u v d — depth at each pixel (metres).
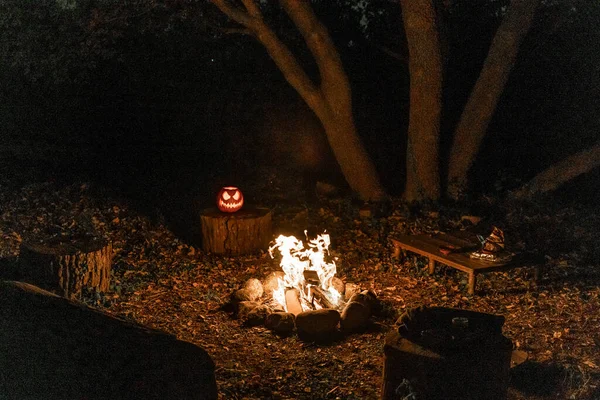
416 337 5.01
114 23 10.29
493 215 11.05
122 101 13.61
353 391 5.88
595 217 11.23
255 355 6.61
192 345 4.28
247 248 9.53
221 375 6.10
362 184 11.76
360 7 13.02
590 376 5.96
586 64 13.15
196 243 10.33
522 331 7.12
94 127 13.77
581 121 13.41
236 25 12.15
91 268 7.57
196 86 13.50
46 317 4.32
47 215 10.61
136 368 4.00
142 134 13.68
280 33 12.58
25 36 9.46
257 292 7.76
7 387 3.83
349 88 11.17
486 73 11.22
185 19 11.20
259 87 13.41
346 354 6.64
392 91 13.38
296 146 13.35
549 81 13.28
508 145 13.41
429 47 10.66
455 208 11.14
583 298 8.04
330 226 10.62
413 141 11.35
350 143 11.51
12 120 13.89
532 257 8.28
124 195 11.90
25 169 13.16
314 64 13.16
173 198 12.09
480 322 5.29
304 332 6.95
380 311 7.52
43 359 4.00
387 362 4.92
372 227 10.52
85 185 11.84
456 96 13.20
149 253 9.48
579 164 11.41
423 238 9.05
